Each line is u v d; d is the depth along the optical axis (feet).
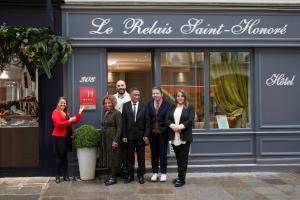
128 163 25.73
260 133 29.14
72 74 27.71
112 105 25.36
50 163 27.35
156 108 25.72
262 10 28.86
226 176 27.71
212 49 29.27
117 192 23.50
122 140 25.59
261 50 29.32
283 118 29.43
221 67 29.66
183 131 24.49
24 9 27.07
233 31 28.76
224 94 29.76
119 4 27.68
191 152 28.96
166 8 28.14
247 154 29.25
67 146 26.18
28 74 27.22
